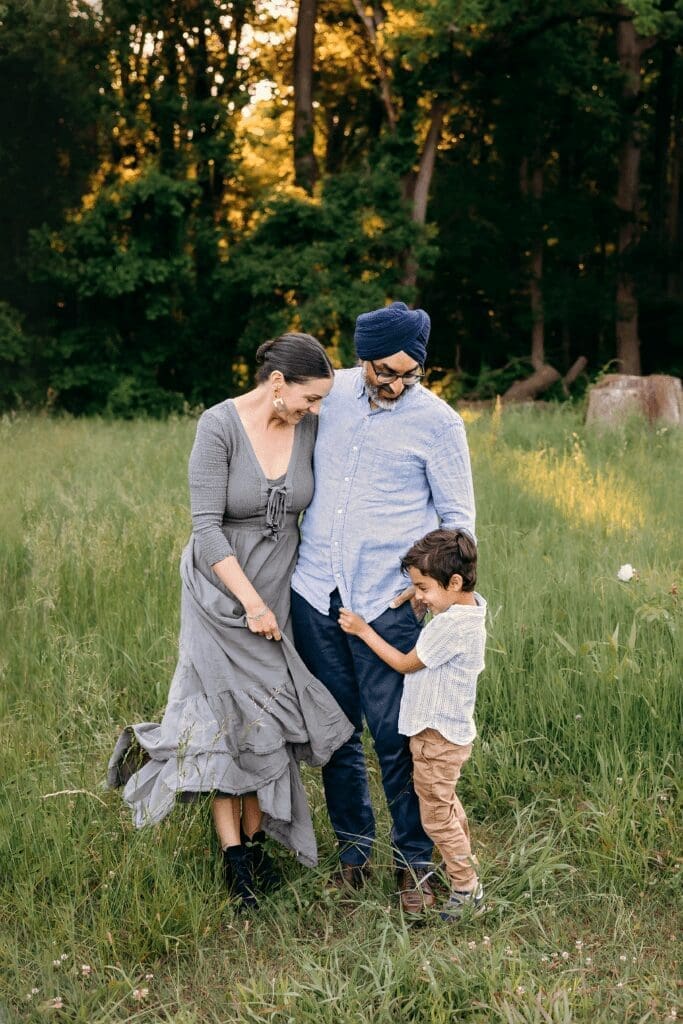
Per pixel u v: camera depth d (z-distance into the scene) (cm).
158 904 303
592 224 2469
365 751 417
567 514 688
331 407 326
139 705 451
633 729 395
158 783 326
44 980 282
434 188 2452
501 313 2650
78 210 1977
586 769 390
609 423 1062
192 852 331
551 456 911
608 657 411
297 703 326
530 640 456
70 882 320
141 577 552
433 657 304
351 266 2047
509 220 2416
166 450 981
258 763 321
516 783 383
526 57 2184
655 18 1870
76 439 1158
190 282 2053
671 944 304
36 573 539
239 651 322
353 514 319
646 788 366
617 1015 273
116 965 292
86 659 470
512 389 2108
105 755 399
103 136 2030
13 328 1878
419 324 304
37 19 1866
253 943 307
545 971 287
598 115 2323
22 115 1925
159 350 2056
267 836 356
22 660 466
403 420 316
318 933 314
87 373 1989
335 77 2370
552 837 350
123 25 2017
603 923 314
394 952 295
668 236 2570
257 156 2281
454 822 316
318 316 1950
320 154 2422
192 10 2077
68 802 345
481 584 516
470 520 322
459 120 2400
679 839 343
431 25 1861
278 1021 273
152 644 480
